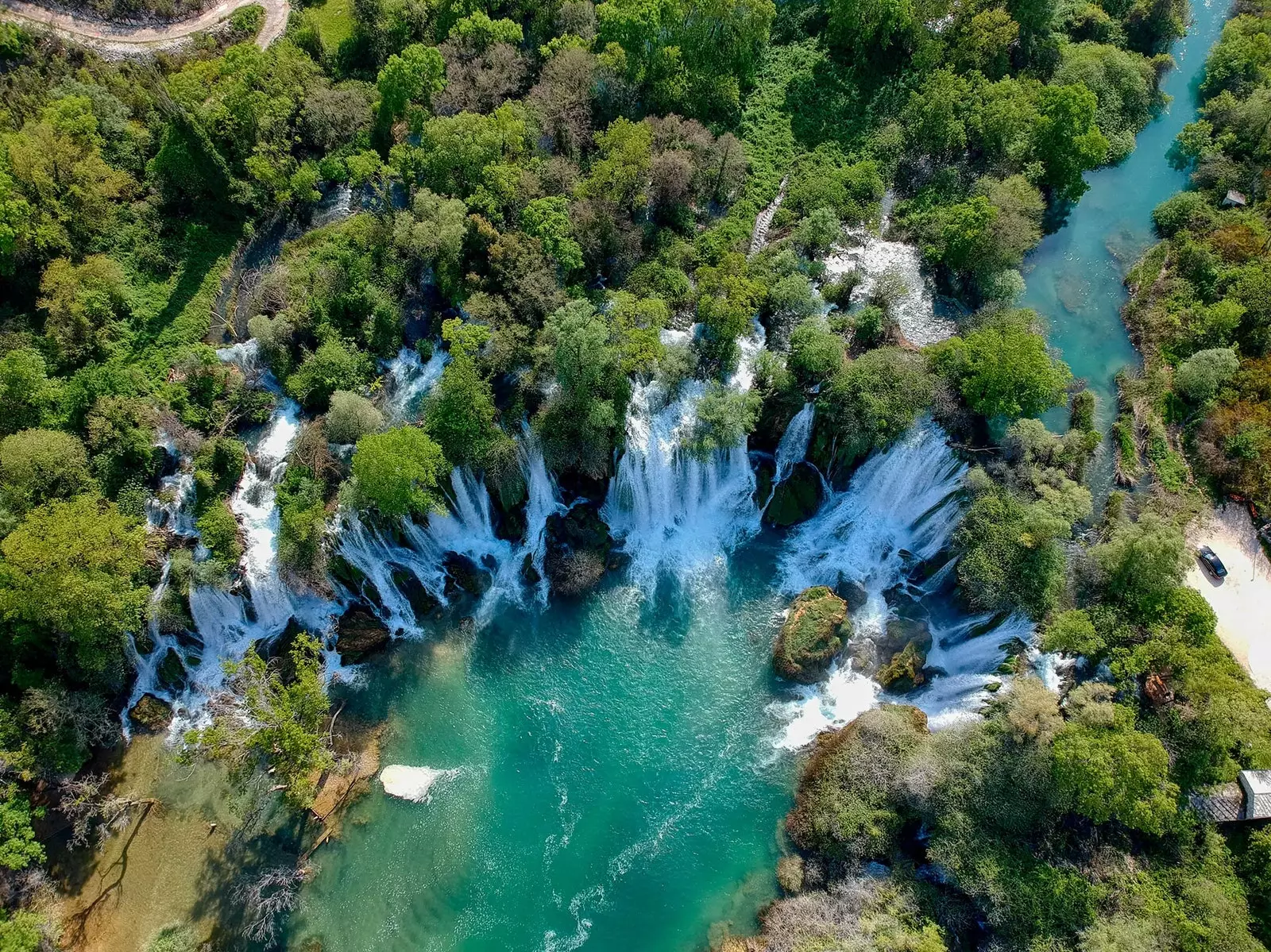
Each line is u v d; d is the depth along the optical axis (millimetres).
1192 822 70625
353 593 88438
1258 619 84125
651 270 96438
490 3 112750
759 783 80125
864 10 116250
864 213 108375
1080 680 80062
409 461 79125
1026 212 105625
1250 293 99625
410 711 84375
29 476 78438
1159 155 124000
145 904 73562
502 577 91750
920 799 73188
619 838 77562
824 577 91438
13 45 103188
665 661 87125
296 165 103750
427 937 72938
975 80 115938
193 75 100438
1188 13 136125
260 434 91500
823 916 70875
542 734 83125
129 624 77875
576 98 101562
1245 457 90062
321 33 113625
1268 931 66688
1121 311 107500
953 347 91000
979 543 85062
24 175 90000
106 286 91562
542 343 88938
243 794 78250
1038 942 65938
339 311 95250
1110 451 95750
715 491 94562
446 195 97500
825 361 88812
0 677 77750
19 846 71250
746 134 114562
